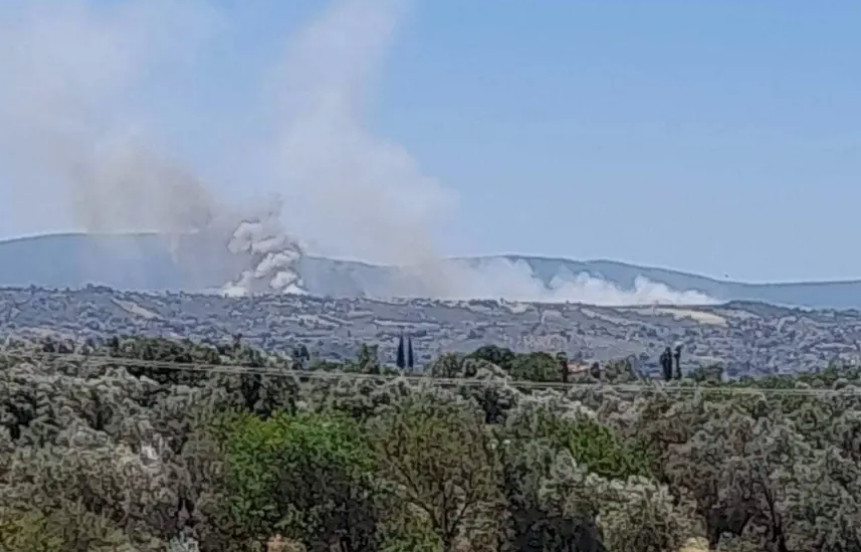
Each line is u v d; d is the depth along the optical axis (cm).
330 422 4506
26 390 4466
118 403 4691
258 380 5456
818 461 5128
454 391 5441
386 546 4247
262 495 4150
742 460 5162
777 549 5088
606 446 5144
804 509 5006
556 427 5200
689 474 5278
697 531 5003
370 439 4488
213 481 4206
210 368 5241
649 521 4700
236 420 4709
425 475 4447
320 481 4191
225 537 4156
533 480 4700
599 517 4684
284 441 4206
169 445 4581
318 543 4162
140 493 3881
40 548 3162
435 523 4450
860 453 5388
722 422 5306
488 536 4519
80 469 3781
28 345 5425
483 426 4694
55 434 4284
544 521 4653
